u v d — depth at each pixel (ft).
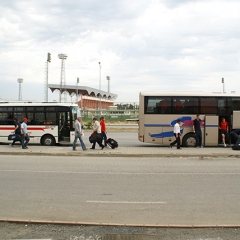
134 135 102.32
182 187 30.09
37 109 67.67
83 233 18.42
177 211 22.68
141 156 51.80
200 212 22.47
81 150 56.95
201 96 64.80
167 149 59.16
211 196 26.81
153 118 64.54
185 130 64.39
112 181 32.71
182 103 64.64
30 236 17.89
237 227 19.45
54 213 22.06
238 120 64.75
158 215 21.80
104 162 45.91
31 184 31.17
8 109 68.44
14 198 25.88
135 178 34.32
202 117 64.44
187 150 57.11
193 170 39.37
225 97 65.05
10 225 19.65
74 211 22.53
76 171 38.50
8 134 68.28
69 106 67.36
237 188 29.81
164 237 17.93
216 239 17.65
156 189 29.25
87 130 126.31
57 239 17.53
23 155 53.42
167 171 38.60
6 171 38.40
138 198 26.09
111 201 25.14
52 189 29.09
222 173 37.40
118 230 18.94
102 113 163.12
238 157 51.26
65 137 67.51
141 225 19.57
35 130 67.31
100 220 20.74
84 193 27.63
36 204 24.18
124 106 162.91
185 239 17.65
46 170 39.14
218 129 64.44
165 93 64.95
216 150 57.52
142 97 64.90
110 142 59.57
